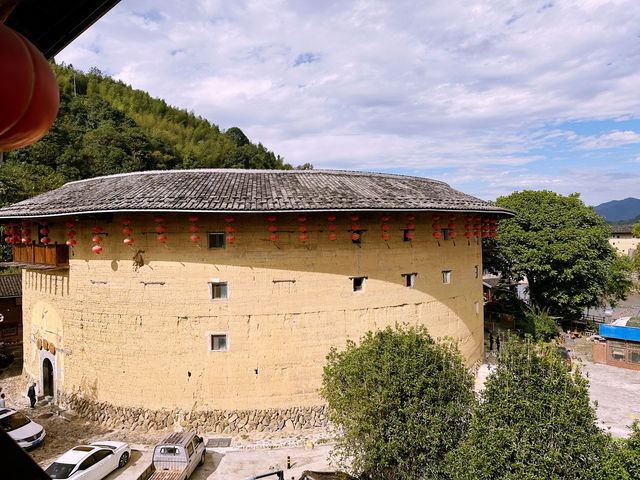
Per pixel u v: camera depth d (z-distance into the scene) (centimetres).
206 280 1823
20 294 3058
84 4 320
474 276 2550
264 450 1712
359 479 1230
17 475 225
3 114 155
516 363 1070
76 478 1415
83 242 1952
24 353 2367
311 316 1897
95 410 1906
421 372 1197
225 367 1834
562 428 951
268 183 1945
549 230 3872
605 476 929
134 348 1858
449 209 1919
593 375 2781
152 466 1518
